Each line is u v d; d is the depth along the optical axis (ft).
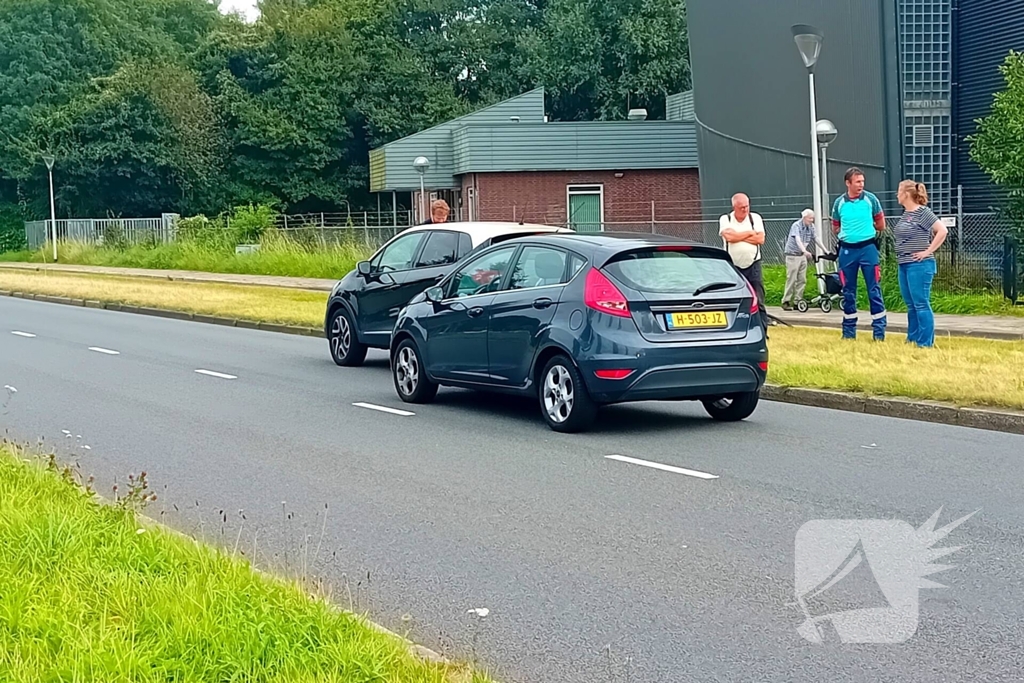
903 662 16.69
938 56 91.25
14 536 20.47
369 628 16.48
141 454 32.45
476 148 139.44
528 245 37.99
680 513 25.34
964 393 36.70
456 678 15.25
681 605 19.33
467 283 39.96
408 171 151.94
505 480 28.76
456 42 219.20
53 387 45.85
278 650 15.26
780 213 104.94
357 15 221.66
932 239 48.14
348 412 39.60
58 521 21.11
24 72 228.22
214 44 219.61
